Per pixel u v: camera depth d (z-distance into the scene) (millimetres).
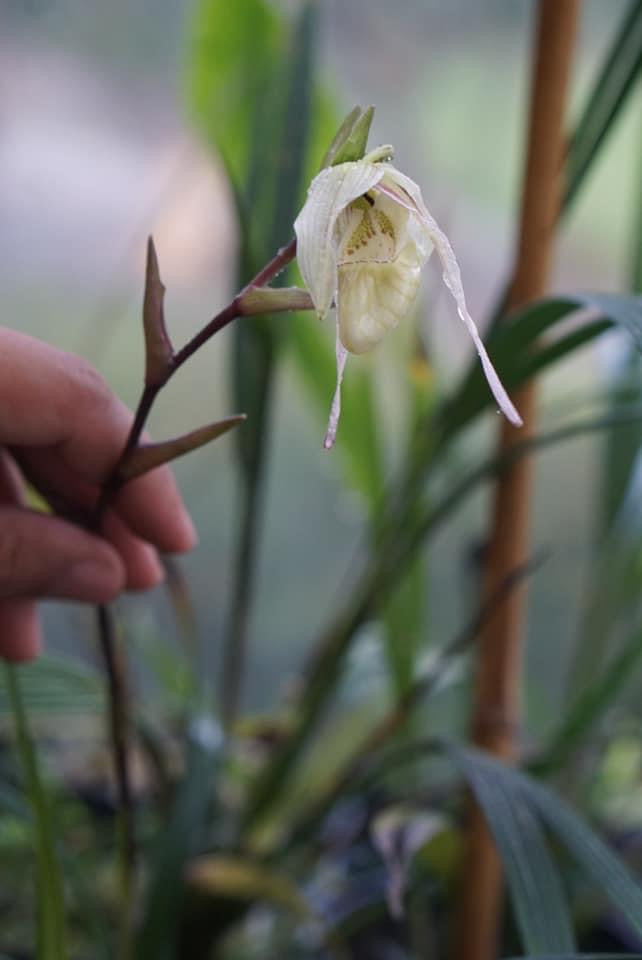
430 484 603
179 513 521
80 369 484
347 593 823
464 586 682
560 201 525
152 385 429
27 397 478
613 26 764
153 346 425
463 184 807
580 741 576
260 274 414
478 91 806
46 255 824
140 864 631
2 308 821
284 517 888
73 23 787
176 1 798
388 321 408
